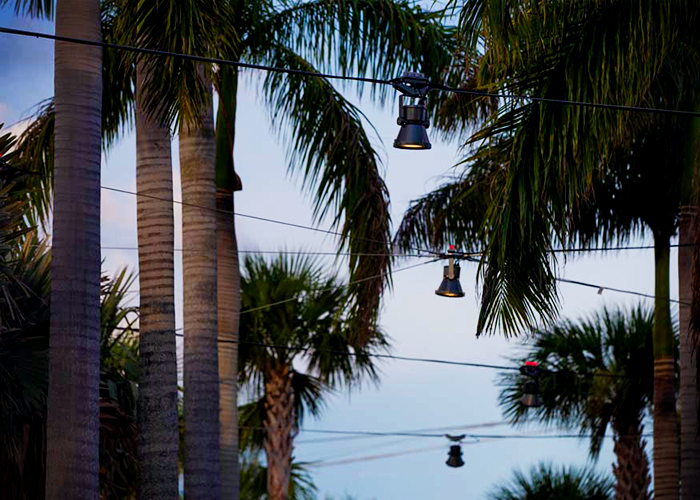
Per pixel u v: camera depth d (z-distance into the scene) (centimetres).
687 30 3397
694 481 4241
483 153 3098
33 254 3222
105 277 3488
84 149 2633
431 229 4872
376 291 4088
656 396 4650
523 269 3023
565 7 3147
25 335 3059
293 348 5488
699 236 3366
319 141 4047
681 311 4297
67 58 2659
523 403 5269
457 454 6034
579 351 5688
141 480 2975
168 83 2909
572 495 6178
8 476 3052
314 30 4144
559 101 2825
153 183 3066
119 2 3012
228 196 3988
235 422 3806
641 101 3906
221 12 3117
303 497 6047
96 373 2577
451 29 4288
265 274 5712
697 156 3316
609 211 4731
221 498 3756
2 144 3066
